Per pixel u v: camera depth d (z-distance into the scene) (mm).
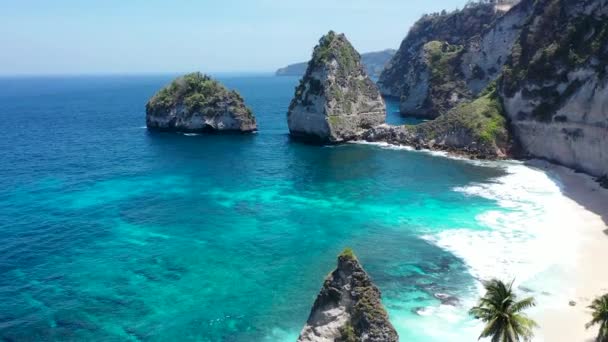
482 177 97438
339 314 37344
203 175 104500
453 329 45031
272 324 47500
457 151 119375
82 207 82500
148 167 112312
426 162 112125
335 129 136750
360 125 144625
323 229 71625
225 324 47500
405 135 133625
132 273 57969
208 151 130750
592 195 81188
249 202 85250
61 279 56406
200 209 81438
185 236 69500
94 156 125000
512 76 118688
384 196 87062
